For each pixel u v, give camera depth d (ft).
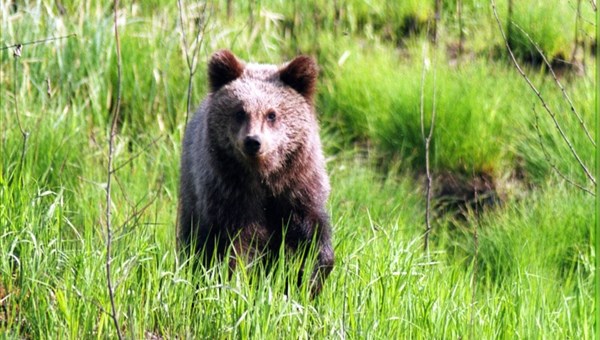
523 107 47.52
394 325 29.68
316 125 33.09
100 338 28.27
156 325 30.01
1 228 32.19
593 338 32.07
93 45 48.47
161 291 29.86
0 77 46.62
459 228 43.60
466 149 46.68
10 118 43.52
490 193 45.68
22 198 33.68
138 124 48.01
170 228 36.29
